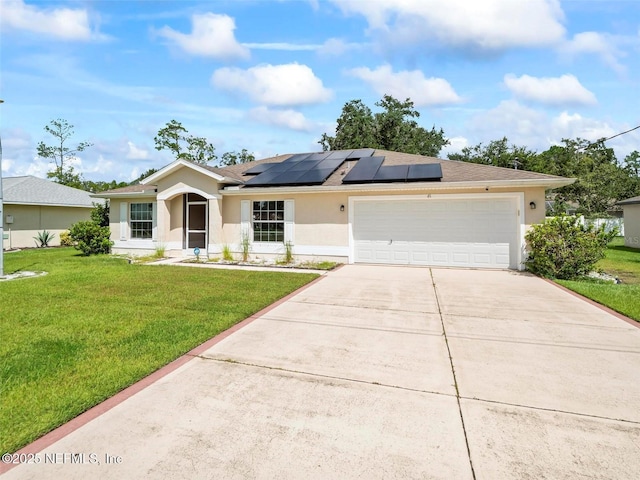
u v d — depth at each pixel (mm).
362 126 41375
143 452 2770
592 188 28578
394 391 3736
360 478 2471
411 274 11078
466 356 4668
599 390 3744
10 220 21406
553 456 2713
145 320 6180
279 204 14359
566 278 10344
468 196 12211
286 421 3186
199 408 3412
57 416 3248
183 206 16016
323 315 6621
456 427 3084
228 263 13852
